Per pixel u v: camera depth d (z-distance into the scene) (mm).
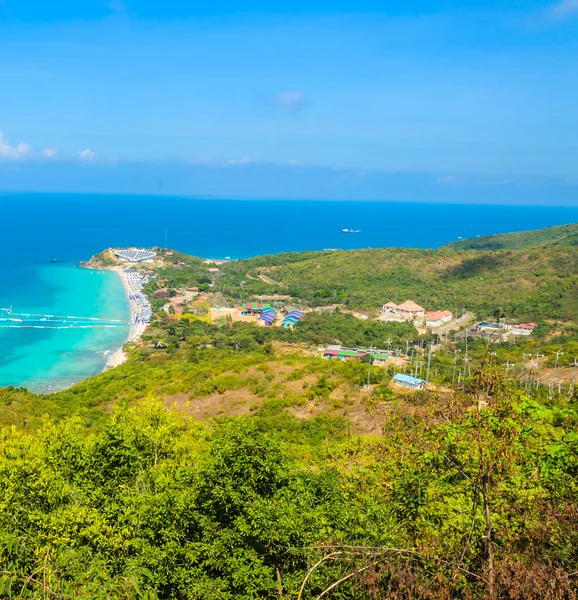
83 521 11047
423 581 5582
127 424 16578
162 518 9945
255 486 9578
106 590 8742
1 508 11297
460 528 6602
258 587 8258
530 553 5688
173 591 9266
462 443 6184
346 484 9906
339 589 6574
